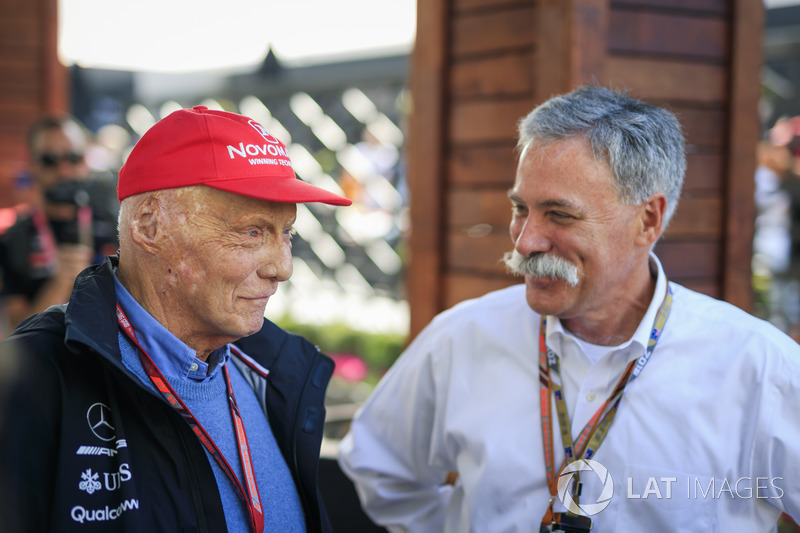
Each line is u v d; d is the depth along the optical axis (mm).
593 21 2188
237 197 1139
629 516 1439
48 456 1065
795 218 4984
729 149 2500
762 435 1426
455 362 1635
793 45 4750
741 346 1464
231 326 1171
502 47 2426
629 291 1503
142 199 1151
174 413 1141
